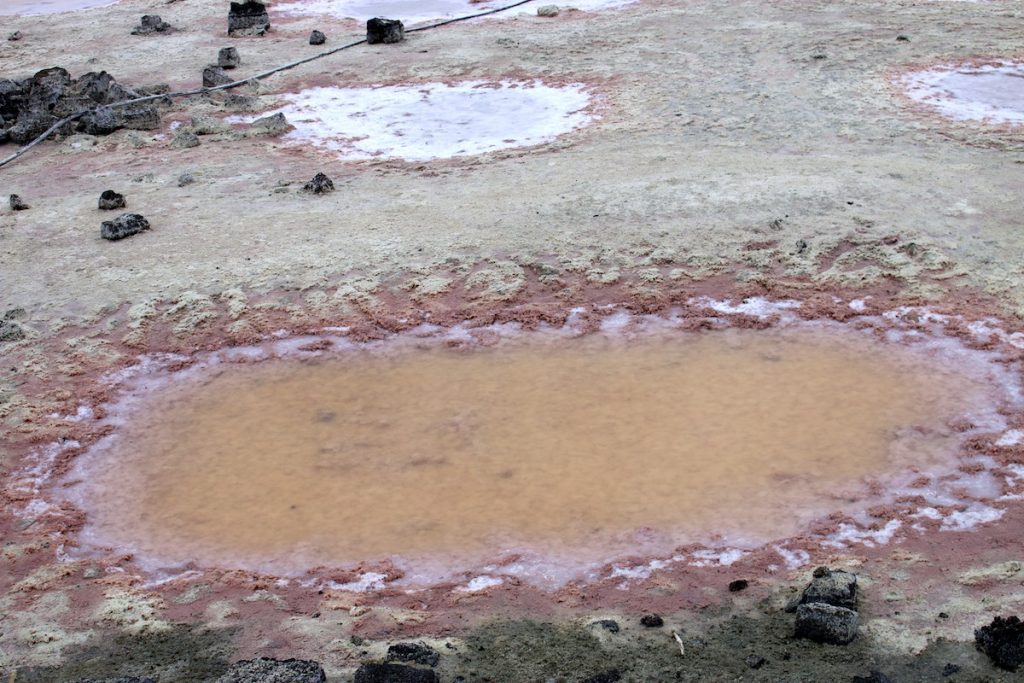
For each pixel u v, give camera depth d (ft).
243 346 54.95
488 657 33.17
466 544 39.55
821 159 69.56
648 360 51.42
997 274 55.21
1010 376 47.98
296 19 122.01
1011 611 33.24
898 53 90.02
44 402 50.96
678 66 90.74
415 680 31.04
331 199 69.56
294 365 53.11
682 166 69.92
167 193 72.28
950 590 34.76
